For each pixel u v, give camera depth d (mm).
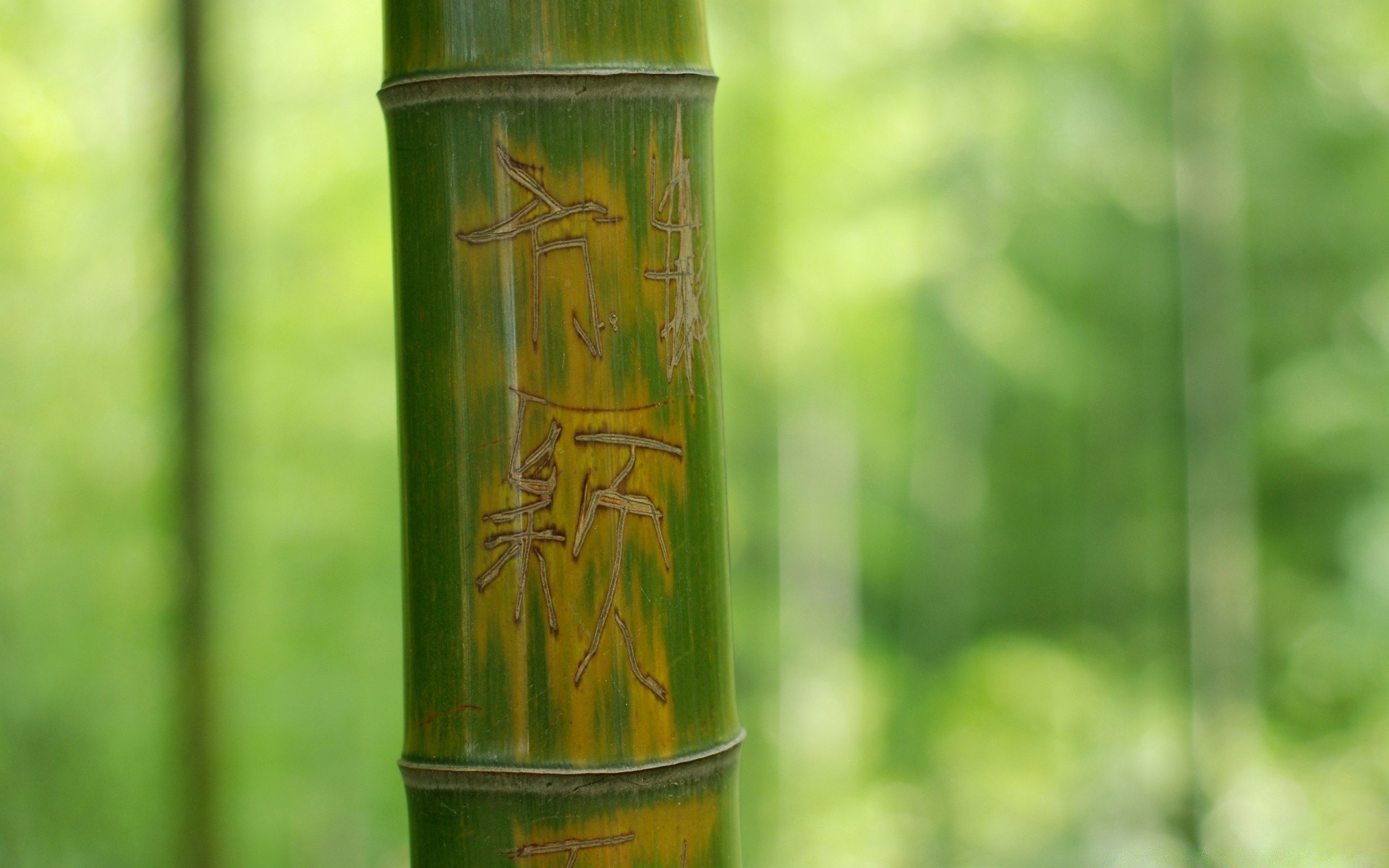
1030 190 9969
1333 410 10578
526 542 1045
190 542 4777
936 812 9742
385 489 7492
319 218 7109
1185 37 8742
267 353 7160
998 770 10000
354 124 7137
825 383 9789
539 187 1031
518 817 1048
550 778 1040
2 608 6199
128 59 6289
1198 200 8867
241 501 6531
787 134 8164
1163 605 10836
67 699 6109
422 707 1076
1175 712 9992
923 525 11578
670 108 1049
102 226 6301
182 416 4812
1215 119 8789
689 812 1070
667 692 1062
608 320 1041
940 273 9688
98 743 6086
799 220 8344
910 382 11242
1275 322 10844
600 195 1035
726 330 8453
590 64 1024
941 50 8773
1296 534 10977
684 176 1060
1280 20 9758
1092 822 9570
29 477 6289
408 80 1045
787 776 9148
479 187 1037
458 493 1056
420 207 1056
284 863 6844
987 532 11742
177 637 4797
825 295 8648
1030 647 10992
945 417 11320
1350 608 10727
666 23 1051
